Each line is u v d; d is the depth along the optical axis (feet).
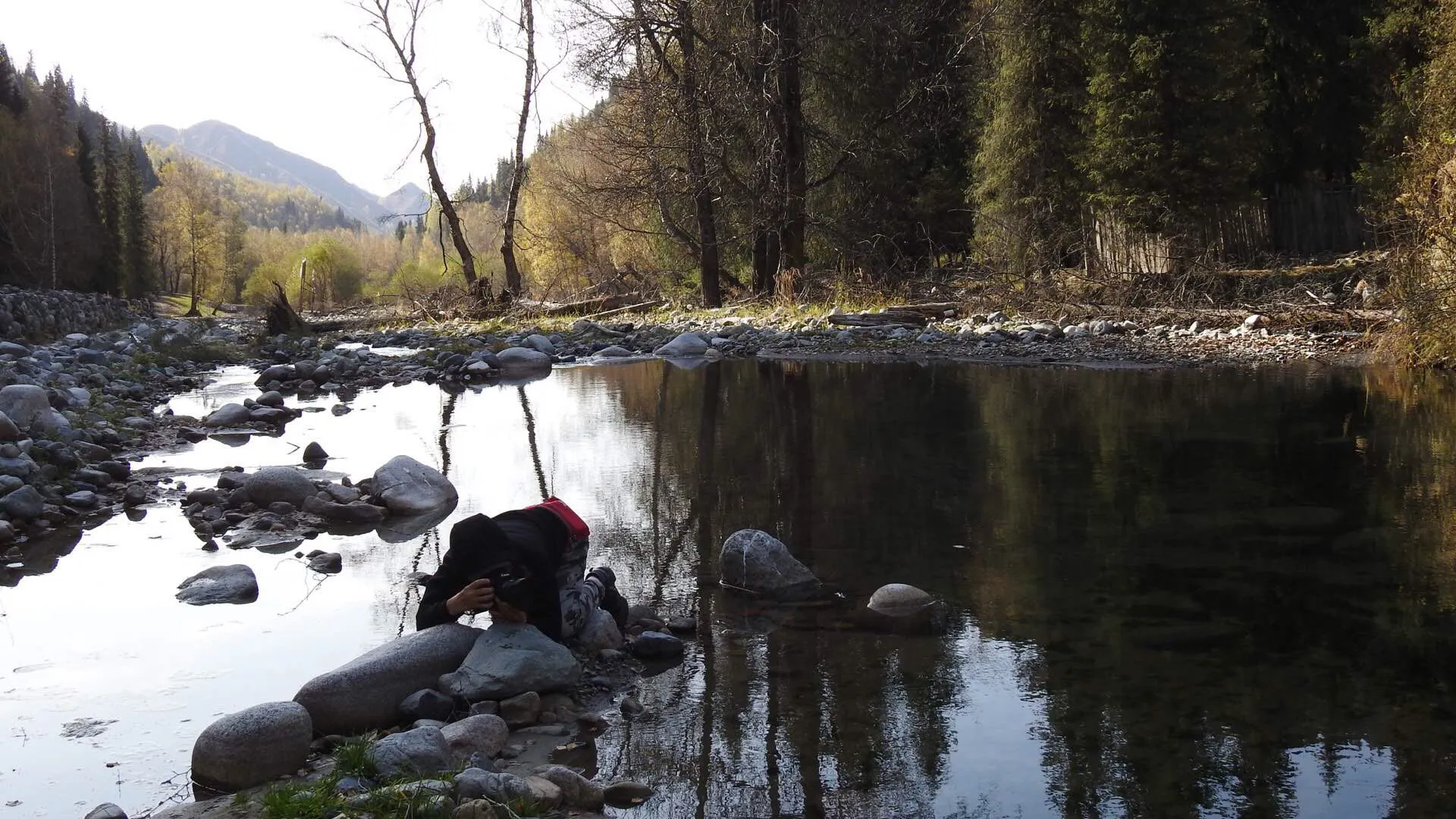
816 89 77.66
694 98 68.23
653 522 20.18
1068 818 9.37
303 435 31.17
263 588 16.71
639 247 94.17
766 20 68.13
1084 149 64.75
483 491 23.26
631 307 78.95
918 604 15.10
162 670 13.29
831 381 40.22
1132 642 13.55
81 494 22.13
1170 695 11.91
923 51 79.25
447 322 80.69
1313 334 45.52
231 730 10.39
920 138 81.25
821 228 75.87
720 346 53.21
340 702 11.45
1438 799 9.50
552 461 26.20
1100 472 23.29
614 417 33.01
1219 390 34.42
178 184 305.94
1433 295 36.76
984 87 75.77
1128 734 10.99
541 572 13.00
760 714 11.75
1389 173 59.57
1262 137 64.75
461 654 12.59
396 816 9.03
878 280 69.67
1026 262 63.00
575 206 83.97
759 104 68.18
